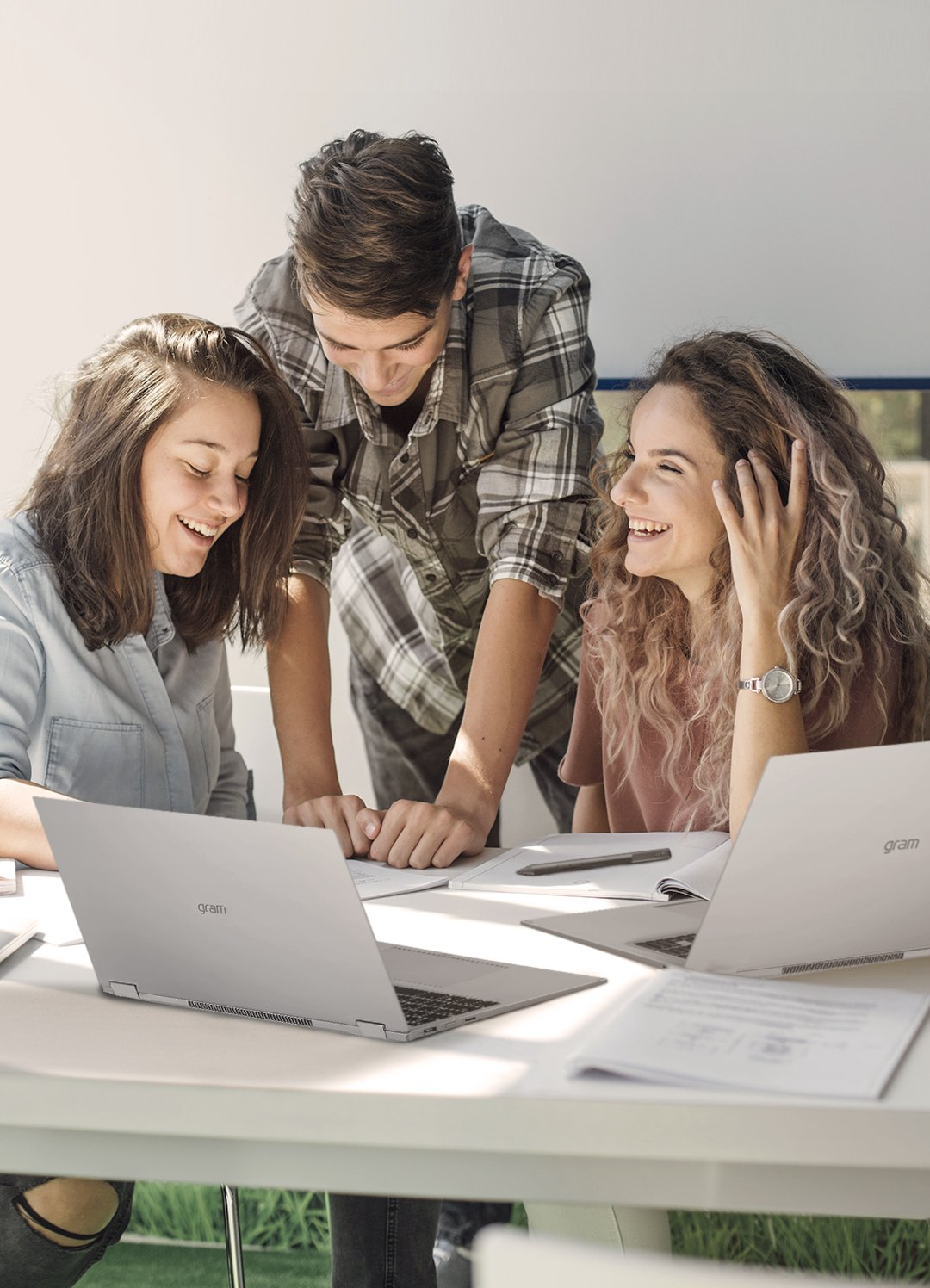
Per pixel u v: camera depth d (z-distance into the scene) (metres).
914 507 2.18
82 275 2.28
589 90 2.17
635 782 1.70
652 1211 1.17
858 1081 0.69
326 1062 0.77
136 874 0.87
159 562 1.64
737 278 2.18
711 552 1.59
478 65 2.18
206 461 1.60
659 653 1.66
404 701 2.26
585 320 1.89
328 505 1.94
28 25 2.24
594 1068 0.73
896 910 0.93
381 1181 0.73
